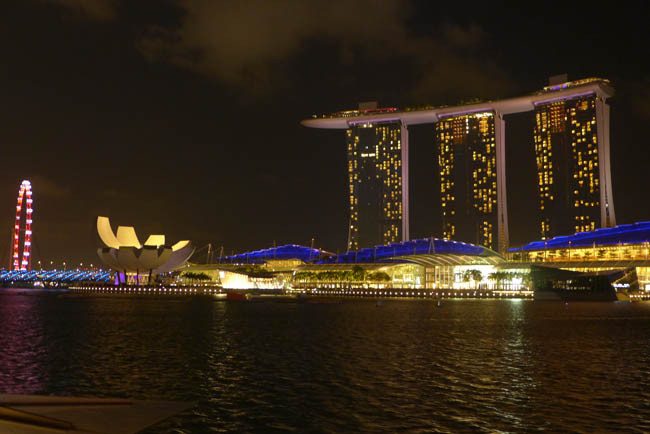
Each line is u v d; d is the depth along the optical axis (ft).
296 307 368.27
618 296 481.87
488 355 123.95
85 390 83.10
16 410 58.23
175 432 61.77
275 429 63.82
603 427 64.49
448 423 66.28
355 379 92.99
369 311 313.32
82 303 423.64
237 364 109.40
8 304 397.19
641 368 105.40
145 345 141.28
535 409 72.64
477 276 628.69
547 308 348.79
